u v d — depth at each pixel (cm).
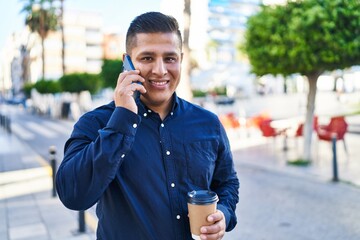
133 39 136
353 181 652
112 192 135
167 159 140
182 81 829
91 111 144
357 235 418
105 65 2020
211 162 151
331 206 522
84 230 448
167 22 137
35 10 3562
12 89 11762
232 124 1210
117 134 119
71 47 6488
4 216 510
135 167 134
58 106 2941
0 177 770
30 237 431
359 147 987
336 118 849
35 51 6444
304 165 795
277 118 1823
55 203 570
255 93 3494
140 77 126
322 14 609
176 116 150
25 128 2016
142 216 131
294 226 453
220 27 6006
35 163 928
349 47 618
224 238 422
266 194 595
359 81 3056
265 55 697
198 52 4556
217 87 3734
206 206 124
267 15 692
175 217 136
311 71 765
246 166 816
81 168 119
